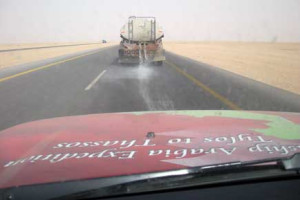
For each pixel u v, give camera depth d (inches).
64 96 467.2
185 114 180.5
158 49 1011.9
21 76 723.4
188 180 85.8
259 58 1573.6
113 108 380.8
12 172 89.7
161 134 130.6
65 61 1215.6
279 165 90.7
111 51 2143.2
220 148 108.7
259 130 136.6
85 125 152.3
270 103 415.8
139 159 98.0
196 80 653.9
